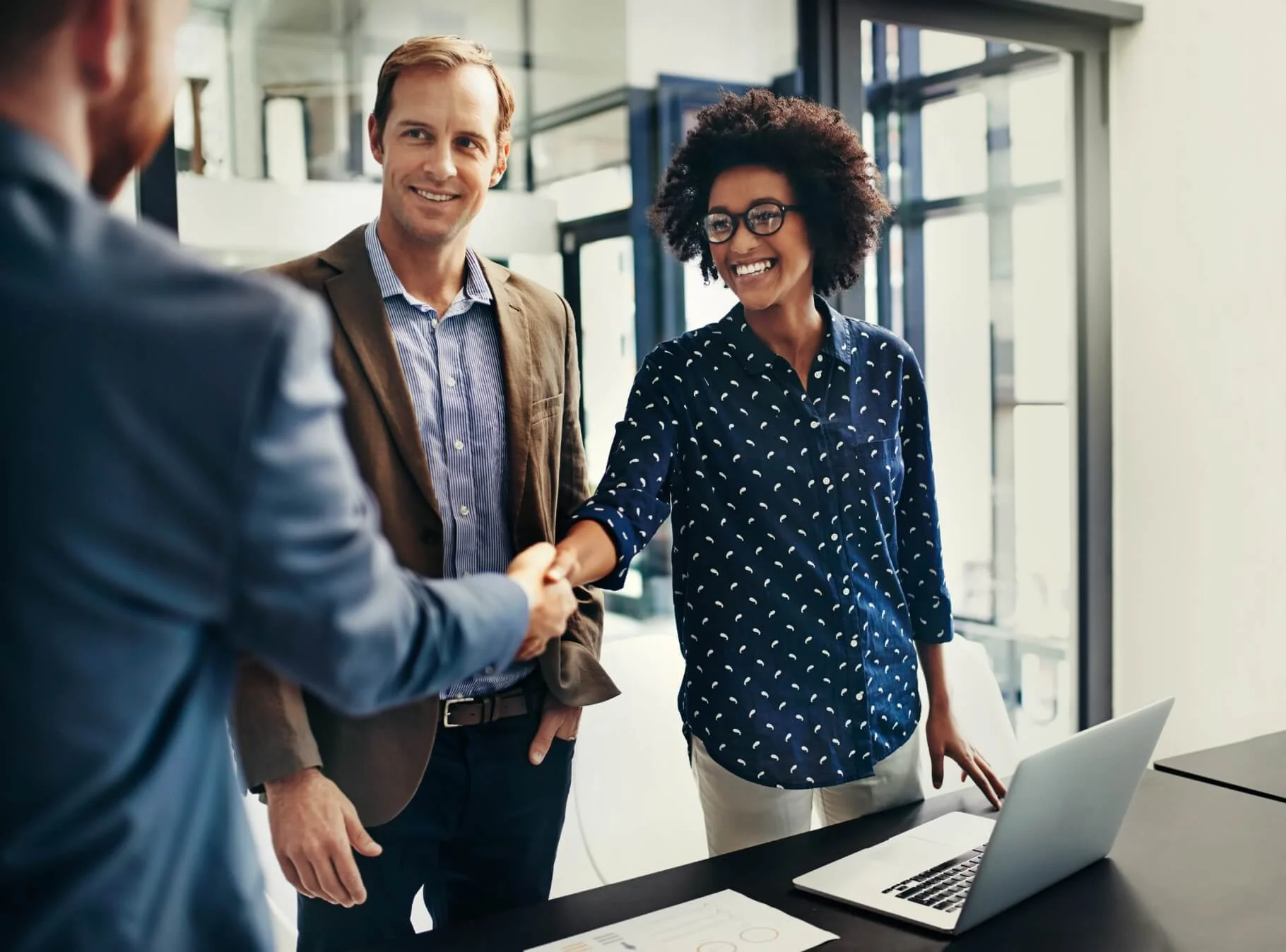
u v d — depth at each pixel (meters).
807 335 1.70
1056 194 3.27
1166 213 3.19
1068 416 3.34
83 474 0.61
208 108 2.14
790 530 1.64
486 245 2.60
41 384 0.60
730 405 1.65
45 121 0.65
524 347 1.73
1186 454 3.20
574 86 2.68
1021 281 3.26
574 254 2.72
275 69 2.20
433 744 1.58
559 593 1.25
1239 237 3.03
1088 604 3.35
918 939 1.20
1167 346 3.22
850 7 2.78
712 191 1.68
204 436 0.63
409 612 0.77
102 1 0.65
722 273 1.69
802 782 1.62
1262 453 3.02
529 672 1.71
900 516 1.80
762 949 1.18
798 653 1.64
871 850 1.45
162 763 0.68
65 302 0.61
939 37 3.10
